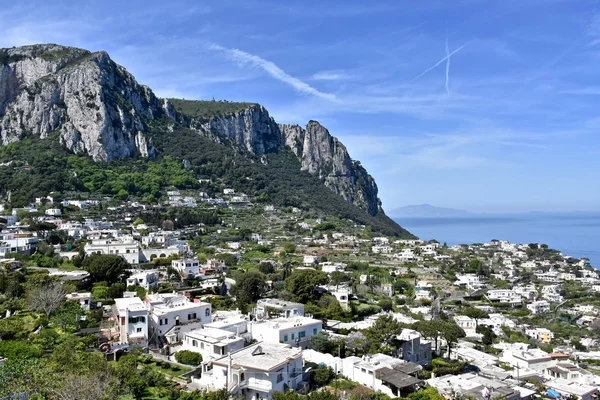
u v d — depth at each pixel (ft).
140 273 517.96
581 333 613.93
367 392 273.33
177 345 333.01
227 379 261.65
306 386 279.08
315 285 520.83
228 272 624.59
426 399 272.92
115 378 246.47
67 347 286.87
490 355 418.31
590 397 332.60
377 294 651.25
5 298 404.57
